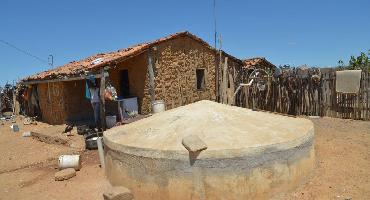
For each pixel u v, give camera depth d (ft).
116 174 19.03
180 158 15.88
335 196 16.47
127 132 20.90
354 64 57.62
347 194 16.65
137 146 17.38
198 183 15.75
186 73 45.16
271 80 43.14
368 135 28.45
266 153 16.08
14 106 72.90
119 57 37.27
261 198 16.10
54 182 22.22
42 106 53.72
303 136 18.12
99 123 38.75
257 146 15.94
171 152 16.05
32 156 31.24
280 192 16.60
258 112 22.77
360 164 20.75
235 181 15.65
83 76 37.19
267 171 16.14
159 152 16.34
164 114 22.62
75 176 23.02
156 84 41.09
